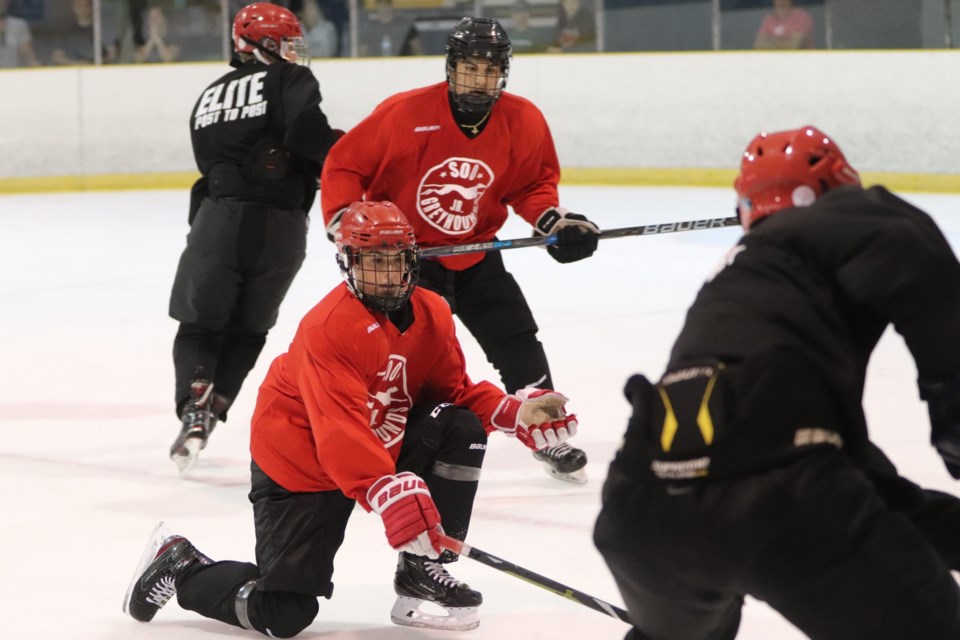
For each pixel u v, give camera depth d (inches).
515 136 545.0
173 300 608.1
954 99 1547.7
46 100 1755.7
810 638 266.7
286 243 604.7
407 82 1726.1
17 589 447.5
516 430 399.5
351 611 426.9
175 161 1764.3
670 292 1051.3
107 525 516.7
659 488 265.0
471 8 1747.0
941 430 268.5
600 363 798.5
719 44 1686.8
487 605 429.1
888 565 251.6
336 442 362.6
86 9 1777.8
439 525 351.9
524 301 574.9
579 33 1736.0
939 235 262.5
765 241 272.7
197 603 406.3
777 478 253.9
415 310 399.2
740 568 260.8
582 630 406.0
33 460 609.6
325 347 372.5
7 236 1408.7
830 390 263.0
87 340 893.8
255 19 600.7
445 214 550.9
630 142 1688.0
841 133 1599.4
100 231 1439.5
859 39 1635.1
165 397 733.3
